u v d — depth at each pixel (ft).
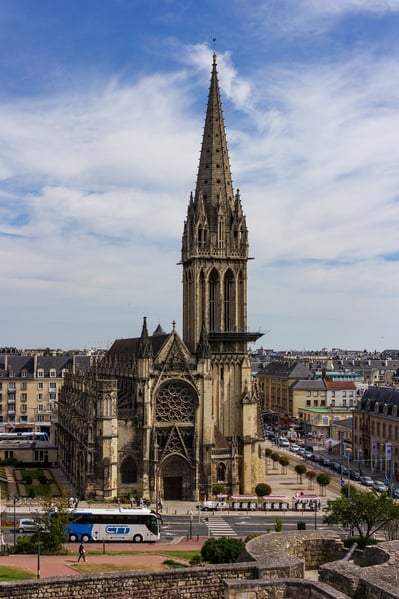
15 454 587.27
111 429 426.51
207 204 484.74
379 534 303.68
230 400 475.72
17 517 365.81
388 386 653.71
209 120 492.95
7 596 139.85
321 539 187.32
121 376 494.18
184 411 449.06
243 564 150.71
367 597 137.80
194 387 448.24
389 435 564.30
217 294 479.00
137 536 321.93
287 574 149.38
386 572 147.33
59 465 576.20
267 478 527.81
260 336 477.77
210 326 477.77
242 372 477.36
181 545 317.01
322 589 131.34
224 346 475.31
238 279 484.33
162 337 478.59
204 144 494.18
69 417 533.96
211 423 449.89
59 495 444.96
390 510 250.37
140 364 440.45
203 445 446.60
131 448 437.17
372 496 258.98
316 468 583.58
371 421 603.26
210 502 414.62
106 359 579.89
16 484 488.85
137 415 438.40
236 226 483.92
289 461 596.70
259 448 480.64
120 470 435.53
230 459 458.09
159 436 443.32
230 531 352.69
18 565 246.27
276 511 412.16
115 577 145.79
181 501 440.45
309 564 185.78
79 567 245.45
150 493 434.71
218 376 473.67
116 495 428.15
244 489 466.29
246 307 484.74
